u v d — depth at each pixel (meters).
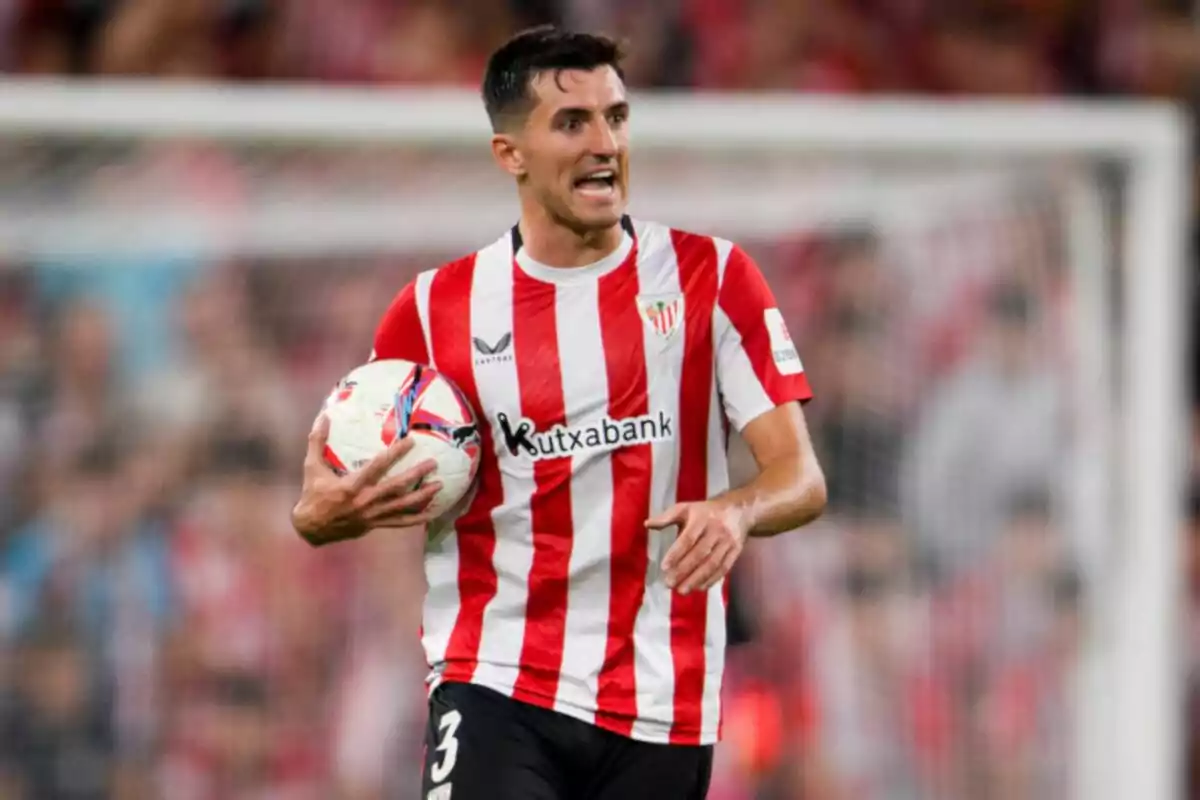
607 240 12.54
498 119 12.37
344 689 22.36
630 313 12.44
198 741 22.23
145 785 22.19
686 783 12.79
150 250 22.48
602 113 12.02
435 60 28.81
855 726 23.16
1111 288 23.38
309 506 12.07
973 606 23.42
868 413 23.55
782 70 29.53
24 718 22.06
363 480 11.83
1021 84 31.25
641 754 12.60
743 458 22.62
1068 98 31.64
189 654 22.31
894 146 22.34
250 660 22.30
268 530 22.45
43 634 22.14
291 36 28.80
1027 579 23.42
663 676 12.52
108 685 22.17
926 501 23.50
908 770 23.23
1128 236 23.30
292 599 22.34
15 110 20.39
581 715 12.45
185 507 22.47
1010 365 23.61
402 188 22.53
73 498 22.34
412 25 28.97
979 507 23.53
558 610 12.50
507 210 23.00
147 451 22.52
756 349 12.51
